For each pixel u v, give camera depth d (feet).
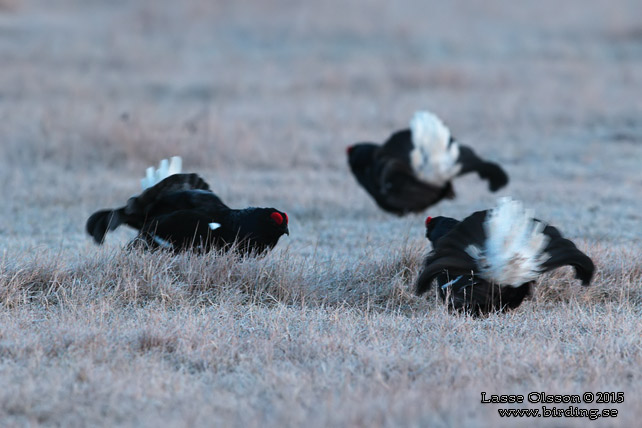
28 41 170.81
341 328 42.01
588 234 65.92
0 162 95.50
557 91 140.05
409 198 72.79
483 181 91.25
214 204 50.01
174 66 158.30
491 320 44.01
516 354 38.32
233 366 37.35
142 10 201.57
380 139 111.14
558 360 37.42
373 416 30.91
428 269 42.45
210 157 96.94
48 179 87.81
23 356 37.35
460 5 225.56
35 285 47.93
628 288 50.03
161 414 31.94
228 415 31.60
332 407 31.68
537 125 121.70
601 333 41.65
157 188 49.47
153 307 45.62
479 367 36.40
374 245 60.49
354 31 190.19
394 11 212.23
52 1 219.20
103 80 144.87
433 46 179.11
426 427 30.35
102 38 177.47
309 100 134.62
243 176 91.25
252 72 155.74
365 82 147.43
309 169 96.89
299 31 189.98
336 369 36.78
